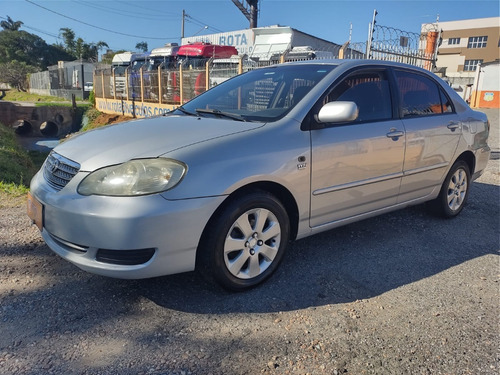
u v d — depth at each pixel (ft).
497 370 7.18
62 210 8.17
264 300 9.12
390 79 12.42
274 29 54.75
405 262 11.41
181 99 52.37
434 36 40.55
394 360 7.32
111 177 8.01
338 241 12.69
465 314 8.87
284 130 9.65
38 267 10.19
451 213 14.93
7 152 28.71
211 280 8.92
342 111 9.53
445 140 13.61
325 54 41.63
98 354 7.18
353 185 10.93
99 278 9.77
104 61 149.07
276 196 9.93
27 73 173.47
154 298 9.01
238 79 13.37
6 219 13.39
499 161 27.91
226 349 7.45
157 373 6.78
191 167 8.18
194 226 8.14
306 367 7.06
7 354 7.07
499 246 12.85
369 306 9.06
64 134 89.61
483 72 90.99
